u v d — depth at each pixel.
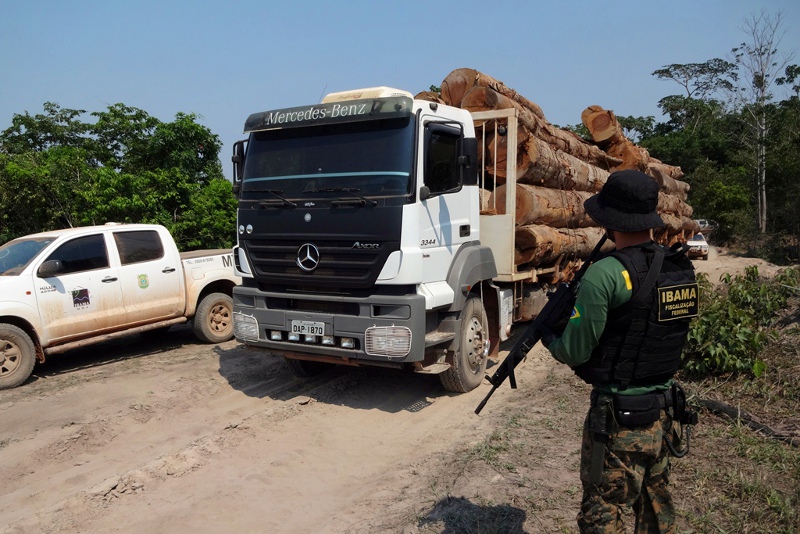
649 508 2.65
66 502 4.02
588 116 11.85
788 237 28.48
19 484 4.41
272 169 5.83
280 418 5.54
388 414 5.68
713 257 25.03
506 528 3.45
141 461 4.75
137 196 14.40
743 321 6.02
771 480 3.83
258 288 5.97
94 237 7.60
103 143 17.97
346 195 5.36
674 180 15.19
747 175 32.28
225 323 9.01
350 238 5.30
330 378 6.81
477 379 6.28
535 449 4.58
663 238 14.13
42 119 21.23
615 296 2.34
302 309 5.71
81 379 7.07
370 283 5.25
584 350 2.39
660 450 2.52
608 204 2.50
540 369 7.07
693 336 5.90
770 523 3.35
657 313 2.35
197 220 15.72
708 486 3.78
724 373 5.99
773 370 5.95
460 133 5.79
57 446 5.00
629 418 2.40
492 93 6.98
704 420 4.91
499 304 6.64
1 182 14.20
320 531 3.68
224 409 5.88
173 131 16.92
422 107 5.38
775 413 5.02
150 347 8.82
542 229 7.29
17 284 6.82
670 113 49.84
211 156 17.92
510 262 6.67
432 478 4.26
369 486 4.25
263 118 5.85
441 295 5.53
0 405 6.19
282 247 5.68
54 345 7.16
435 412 5.69
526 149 6.92
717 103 48.31
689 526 3.36
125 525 3.79
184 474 4.48
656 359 2.39
